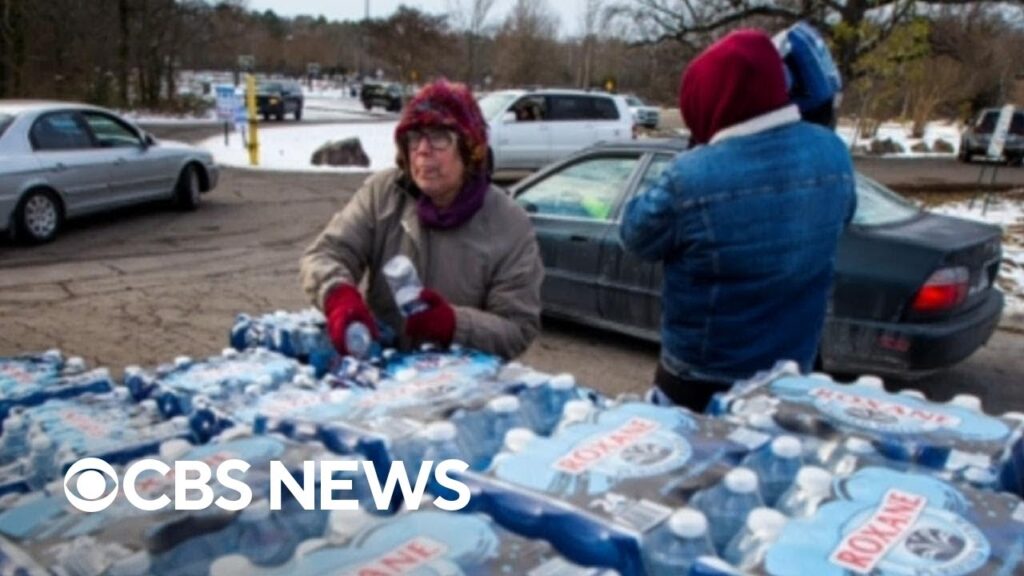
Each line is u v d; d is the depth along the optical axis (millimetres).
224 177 14242
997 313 4613
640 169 5281
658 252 2031
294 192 12680
